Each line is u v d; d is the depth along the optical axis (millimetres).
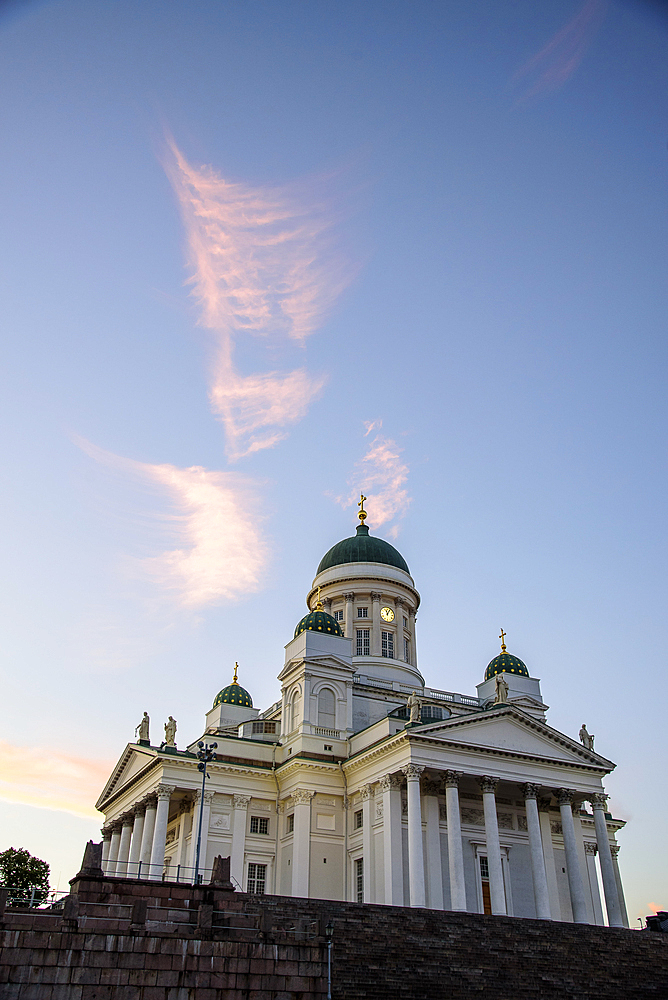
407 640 106938
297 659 89750
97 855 43688
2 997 34281
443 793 76688
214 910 42812
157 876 75250
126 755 90875
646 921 66812
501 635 105125
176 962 37250
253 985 37969
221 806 81688
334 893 77375
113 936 36906
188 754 81125
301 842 78062
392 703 95188
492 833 72250
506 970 49250
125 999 35844
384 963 46844
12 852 116750
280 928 44938
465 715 75188
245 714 104875
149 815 82500
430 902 71188
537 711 97938
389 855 71812
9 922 37375
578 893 73688
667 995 50750
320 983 39062
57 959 35656
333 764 81750
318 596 107938
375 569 106812
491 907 69188
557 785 77375
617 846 94812
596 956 54375
